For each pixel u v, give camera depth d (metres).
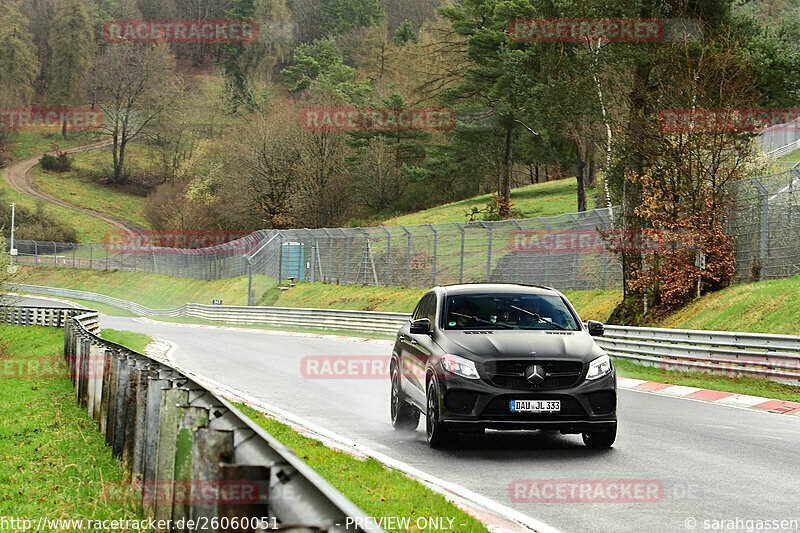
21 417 22.56
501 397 17.38
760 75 52.00
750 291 41.66
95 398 21.00
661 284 46.22
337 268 93.31
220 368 39.50
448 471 15.91
